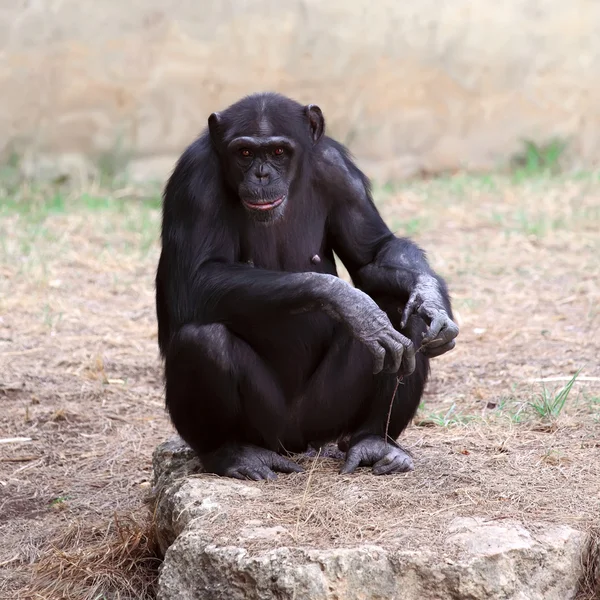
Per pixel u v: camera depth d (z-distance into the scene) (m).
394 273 12.76
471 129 41.31
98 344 21.53
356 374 12.76
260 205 12.22
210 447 12.68
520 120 41.62
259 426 12.55
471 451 13.48
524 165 41.41
